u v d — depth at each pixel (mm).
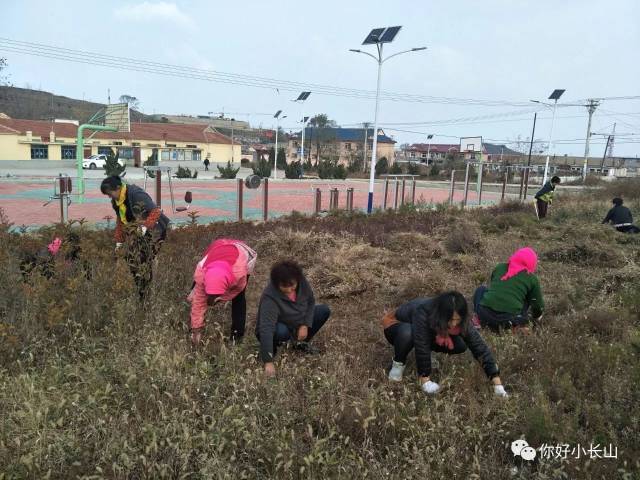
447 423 3312
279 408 3355
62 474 2789
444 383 3900
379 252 8391
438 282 6797
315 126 84875
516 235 10641
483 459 3141
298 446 3096
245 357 4238
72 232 6020
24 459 2641
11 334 3959
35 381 3492
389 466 3031
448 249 9188
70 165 51562
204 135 67125
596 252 8531
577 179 47594
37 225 12867
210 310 5336
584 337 4922
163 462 2834
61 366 3787
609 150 100250
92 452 2943
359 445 3311
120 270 4828
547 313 5848
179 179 34094
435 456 3082
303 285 4328
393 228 11344
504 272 5426
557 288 6652
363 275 6844
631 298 6031
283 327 4387
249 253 4734
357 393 3744
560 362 4309
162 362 3568
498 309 5211
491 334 4992
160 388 3465
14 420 3078
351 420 3371
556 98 35438
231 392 3533
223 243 4684
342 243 8695
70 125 57969
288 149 86375
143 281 5125
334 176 45156
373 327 5328
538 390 3727
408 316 4164
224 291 4359
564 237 10383
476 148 35906
